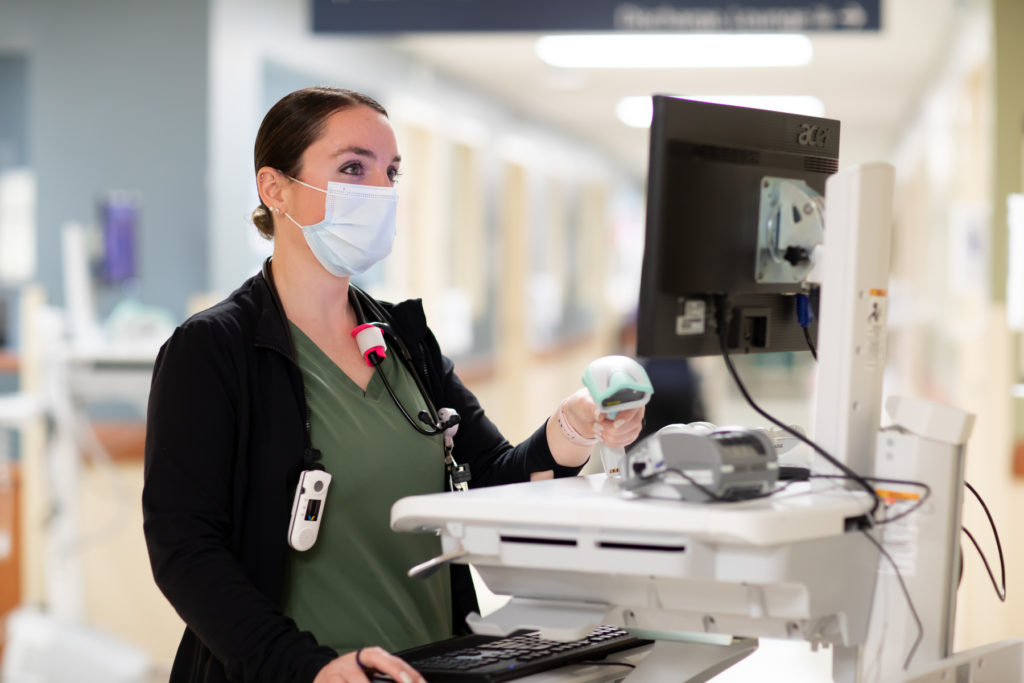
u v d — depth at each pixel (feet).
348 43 20.26
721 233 4.22
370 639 4.95
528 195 34.53
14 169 19.40
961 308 17.65
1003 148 14.33
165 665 13.96
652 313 3.99
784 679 12.06
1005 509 13.56
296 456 4.84
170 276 15.23
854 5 13.98
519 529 3.77
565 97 30.50
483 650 4.51
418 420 5.30
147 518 4.58
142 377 12.30
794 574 3.56
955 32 20.18
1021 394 13.79
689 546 3.52
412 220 25.90
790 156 4.53
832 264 4.21
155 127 15.26
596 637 4.74
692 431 3.96
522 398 33.40
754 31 14.20
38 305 13.96
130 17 15.31
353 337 5.38
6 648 12.77
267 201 5.27
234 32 15.79
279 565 4.77
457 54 24.41
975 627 13.32
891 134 36.22
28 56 19.34
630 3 14.44
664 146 3.97
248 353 4.86
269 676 4.21
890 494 4.09
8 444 14.47
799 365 43.27
